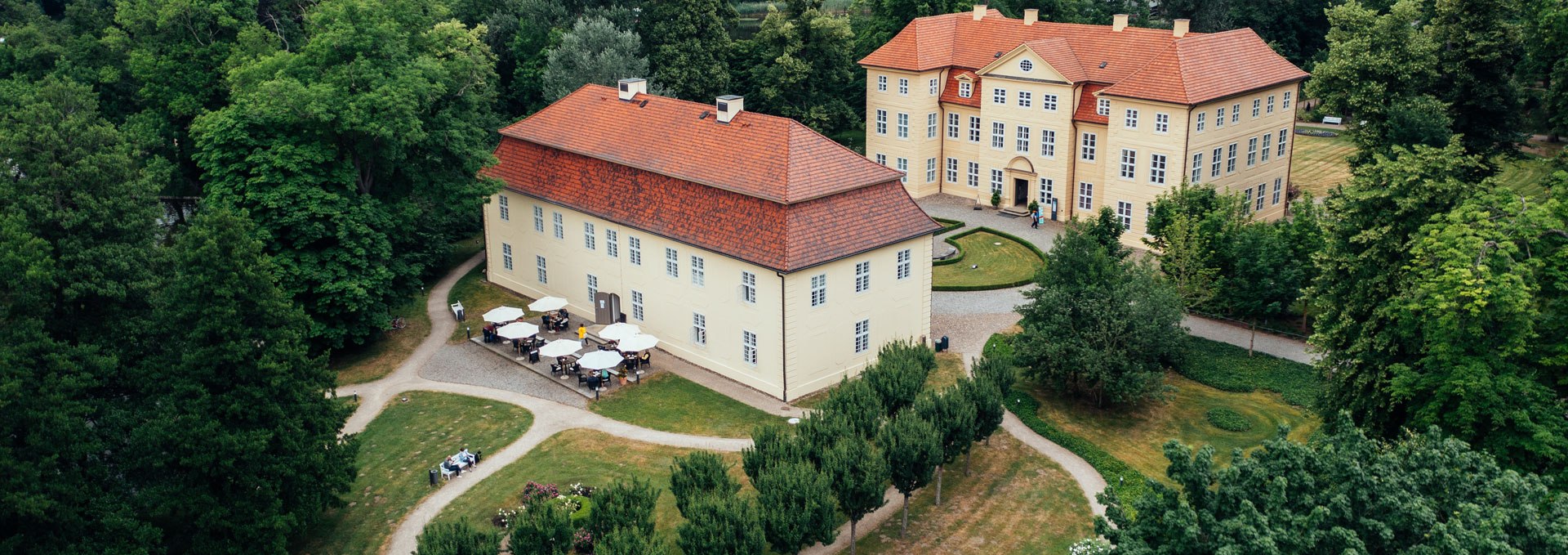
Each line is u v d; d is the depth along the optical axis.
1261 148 87.56
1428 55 81.19
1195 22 132.00
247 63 72.75
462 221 89.12
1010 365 56.22
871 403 48.12
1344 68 82.44
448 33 82.44
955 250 84.06
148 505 41.12
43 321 40.53
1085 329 56.69
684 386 61.28
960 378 51.59
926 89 97.31
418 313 73.62
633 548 37.03
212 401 43.16
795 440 45.97
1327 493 32.53
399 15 72.88
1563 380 43.91
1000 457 53.28
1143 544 32.25
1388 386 46.03
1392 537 30.67
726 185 60.38
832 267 58.53
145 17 83.25
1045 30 93.56
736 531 39.75
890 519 48.16
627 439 55.34
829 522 41.09
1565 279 43.97
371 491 51.00
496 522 47.78
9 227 40.59
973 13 99.69
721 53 108.44
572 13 108.00
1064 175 90.00
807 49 107.19
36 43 88.12
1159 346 56.50
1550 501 37.75
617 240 67.12
